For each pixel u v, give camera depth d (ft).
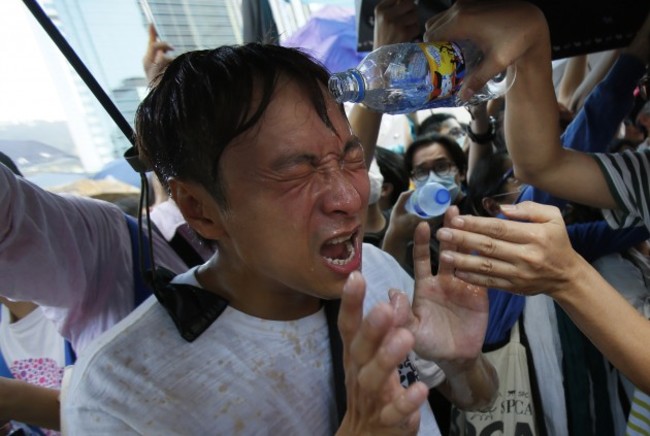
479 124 5.68
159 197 4.87
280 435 2.22
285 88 1.94
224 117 1.91
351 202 1.99
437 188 4.30
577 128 4.38
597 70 5.49
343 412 2.30
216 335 2.18
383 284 2.90
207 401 2.11
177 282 2.44
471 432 3.98
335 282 2.10
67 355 3.67
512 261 2.17
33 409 3.11
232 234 2.12
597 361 4.04
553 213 2.22
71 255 2.87
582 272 2.25
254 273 2.25
